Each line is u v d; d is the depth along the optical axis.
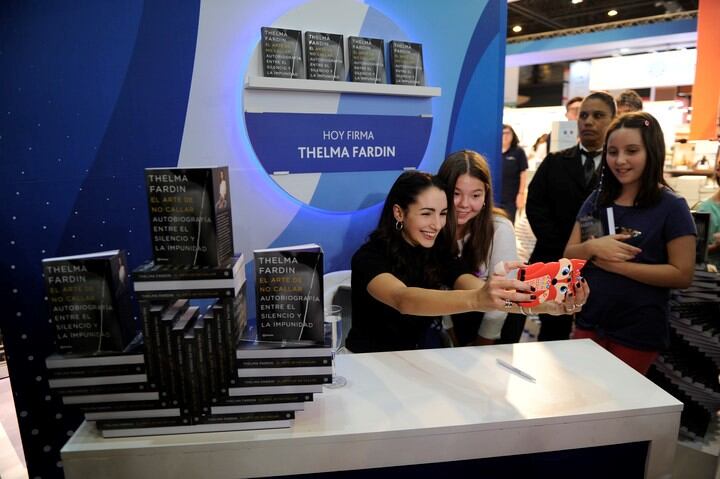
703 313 2.20
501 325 2.00
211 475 1.12
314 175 2.25
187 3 1.90
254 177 2.13
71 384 1.10
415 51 2.37
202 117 2.00
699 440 2.19
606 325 1.98
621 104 3.05
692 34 7.45
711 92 5.63
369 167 2.39
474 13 2.55
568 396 1.28
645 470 1.28
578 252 1.98
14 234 1.76
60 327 1.08
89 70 1.79
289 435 1.12
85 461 1.09
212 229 1.08
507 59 9.37
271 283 1.13
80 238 1.85
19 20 1.67
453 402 1.25
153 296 1.08
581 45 8.33
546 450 1.20
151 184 1.07
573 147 2.70
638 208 1.89
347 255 2.42
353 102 2.29
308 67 2.12
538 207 2.77
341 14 2.21
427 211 1.58
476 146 2.71
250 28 2.03
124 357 1.09
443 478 1.19
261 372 1.12
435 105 2.53
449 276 1.77
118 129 1.86
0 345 2.98
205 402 1.12
